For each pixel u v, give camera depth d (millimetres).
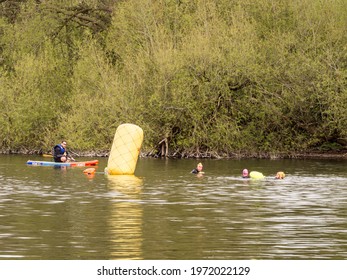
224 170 86938
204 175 79000
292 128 118750
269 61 117688
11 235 40156
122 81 118688
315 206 52625
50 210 49781
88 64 125250
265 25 121688
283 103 117250
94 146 117812
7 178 74250
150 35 121250
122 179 73562
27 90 127875
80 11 144125
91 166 94062
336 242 38781
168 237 39844
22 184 67688
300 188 65312
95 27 144500
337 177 77625
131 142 80312
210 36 117188
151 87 116000
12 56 135875
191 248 37094
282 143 118375
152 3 125062
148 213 48531
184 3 124562
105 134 116000
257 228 42875
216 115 116188
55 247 37094
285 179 74625
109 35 130250
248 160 109188
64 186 65938
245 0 122000
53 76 134000
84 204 52938
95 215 47469
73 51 139250
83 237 39656
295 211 50000
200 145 116562
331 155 120938
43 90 131125
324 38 118938
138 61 116688
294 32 119250
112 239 39188
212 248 37156
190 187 65500
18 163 99000
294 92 116250
